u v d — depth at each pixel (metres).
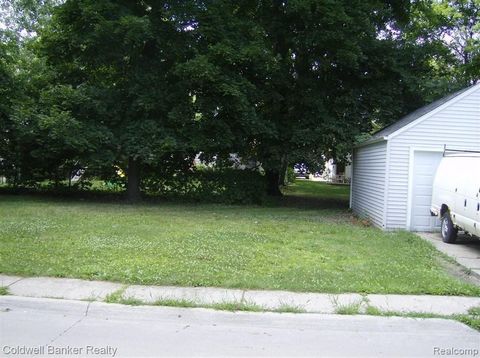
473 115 12.78
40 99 17.48
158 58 18.14
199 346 4.80
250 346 4.85
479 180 9.37
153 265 7.62
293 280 7.01
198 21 17.02
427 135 12.88
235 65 16.91
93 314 5.76
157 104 16.80
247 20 17.81
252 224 12.66
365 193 15.45
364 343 5.04
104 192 21.27
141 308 5.80
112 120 17.56
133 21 15.12
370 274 7.52
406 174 12.98
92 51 17.50
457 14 27.84
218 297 6.26
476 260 9.09
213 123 16.91
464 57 29.05
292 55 20.25
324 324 5.57
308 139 17.55
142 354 4.55
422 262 8.61
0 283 6.63
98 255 8.25
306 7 16.61
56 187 20.50
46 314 5.72
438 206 11.74
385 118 18.75
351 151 17.92
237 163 19.39
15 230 10.40
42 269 7.25
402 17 20.80
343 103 18.61
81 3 16.19
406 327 5.57
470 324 5.68
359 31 17.64
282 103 19.28
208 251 8.78
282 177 30.11
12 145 19.03
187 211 15.56
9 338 4.90
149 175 19.84
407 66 19.09
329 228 12.39
